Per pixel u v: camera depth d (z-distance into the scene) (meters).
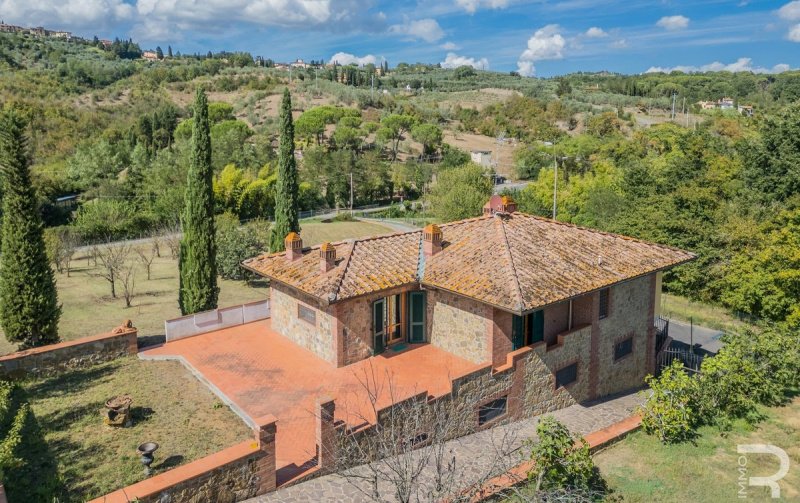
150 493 11.27
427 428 15.66
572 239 22.70
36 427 15.79
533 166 105.38
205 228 25.83
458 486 11.78
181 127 103.94
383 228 73.31
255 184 75.88
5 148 20.56
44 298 21.56
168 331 21.89
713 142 65.69
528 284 17.95
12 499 12.48
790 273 32.22
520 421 18.56
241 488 12.65
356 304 19.14
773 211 42.00
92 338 20.31
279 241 33.94
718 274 39.25
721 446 16.28
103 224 61.31
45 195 69.31
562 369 19.97
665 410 16.81
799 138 45.50
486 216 23.56
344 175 93.94
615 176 64.94
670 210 43.47
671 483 14.22
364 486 13.44
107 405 15.77
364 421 14.71
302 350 20.77
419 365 18.89
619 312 22.06
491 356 17.95
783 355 19.53
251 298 37.59
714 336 33.25
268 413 16.16
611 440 16.42
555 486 12.82
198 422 16.12
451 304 19.47
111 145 91.69
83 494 12.66
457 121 154.75
